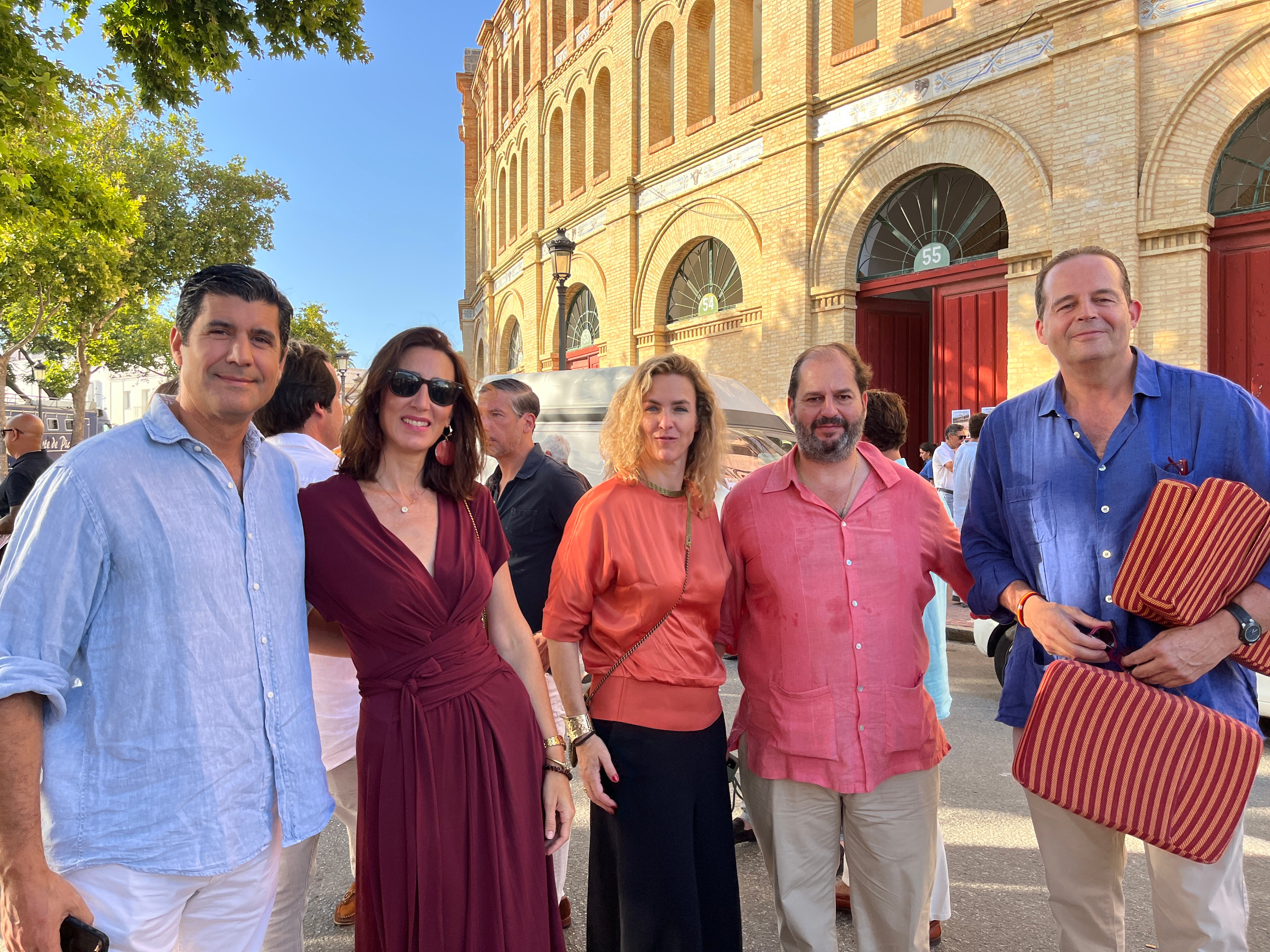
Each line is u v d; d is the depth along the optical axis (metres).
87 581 1.38
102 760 1.39
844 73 10.91
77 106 9.69
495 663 1.92
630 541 2.15
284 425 2.54
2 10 6.36
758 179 12.14
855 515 2.23
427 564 1.86
